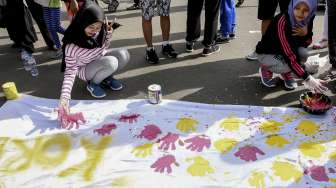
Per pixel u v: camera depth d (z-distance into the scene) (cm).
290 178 276
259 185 272
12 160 305
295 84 380
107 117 347
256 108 349
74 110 358
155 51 465
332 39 381
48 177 288
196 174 283
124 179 282
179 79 407
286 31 341
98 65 364
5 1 409
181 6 613
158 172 287
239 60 439
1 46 505
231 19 471
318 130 319
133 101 368
